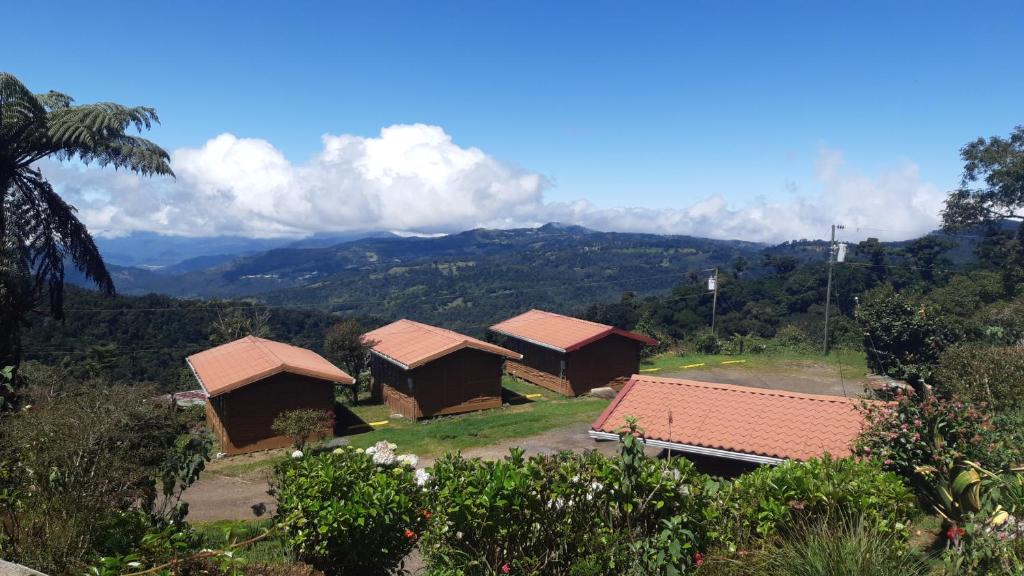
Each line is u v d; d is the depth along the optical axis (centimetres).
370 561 618
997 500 557
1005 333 1864
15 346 1348
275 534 630
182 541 508
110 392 701
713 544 516
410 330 2672
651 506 539
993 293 3259
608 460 552
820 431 1052
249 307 3809
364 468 680
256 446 1883
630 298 5716
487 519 509
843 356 3170
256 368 1934
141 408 694
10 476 567
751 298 5575
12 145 1420
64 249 1580
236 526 973
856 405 994
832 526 507
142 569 452
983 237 4609
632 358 2677
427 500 638
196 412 788
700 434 1083
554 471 538
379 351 2478
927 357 2027
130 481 603
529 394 2589
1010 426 757
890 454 742
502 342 3216
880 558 443
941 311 2128
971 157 3366
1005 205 3406
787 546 474
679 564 492
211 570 477
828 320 3322
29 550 466
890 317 2122
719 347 3581
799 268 6050
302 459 696
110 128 1462
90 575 444
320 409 1972
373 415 2361
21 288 1345
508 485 507
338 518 589
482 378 2336
